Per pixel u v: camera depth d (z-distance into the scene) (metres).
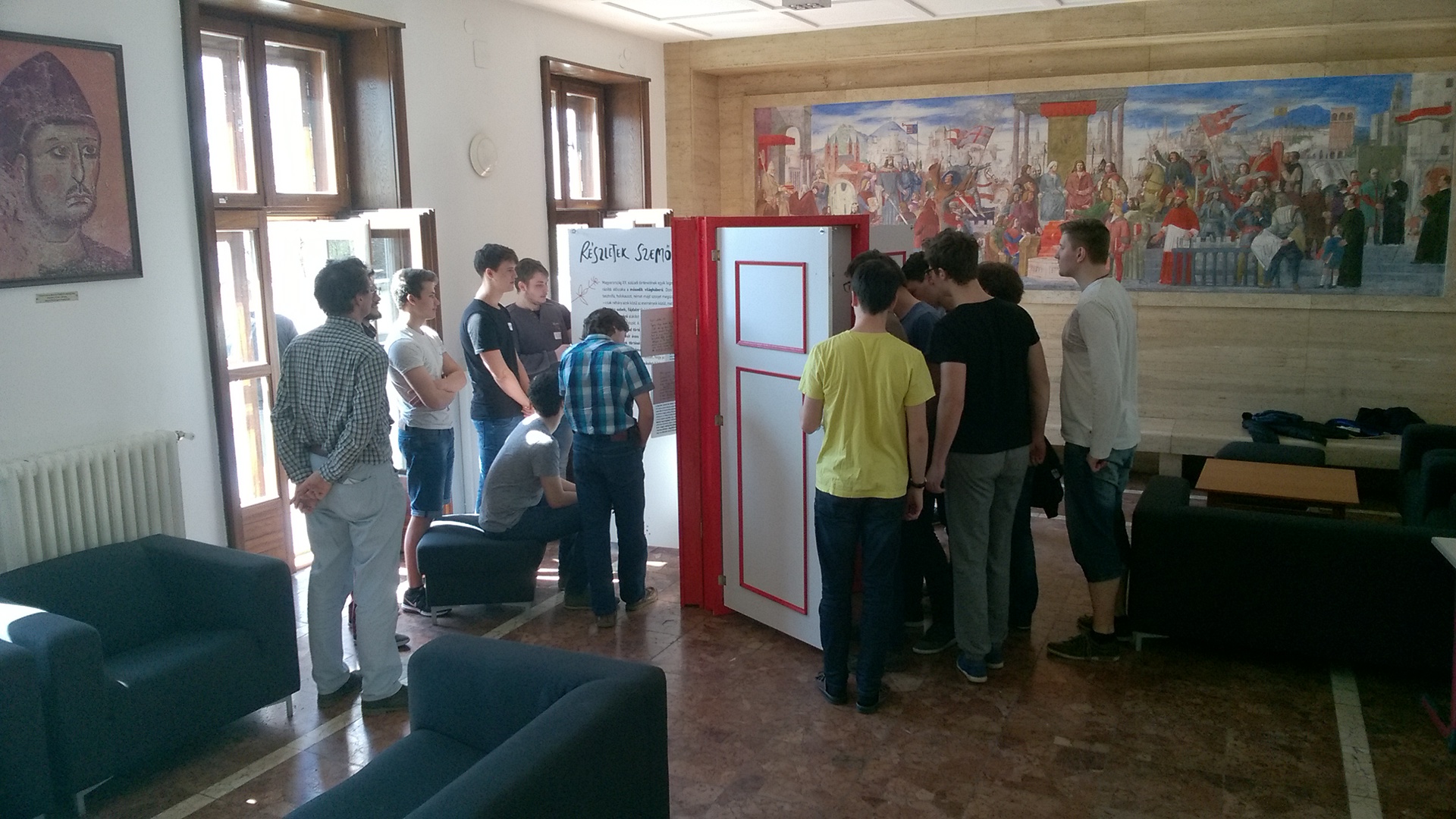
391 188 5.62
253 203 5.03
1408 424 6.46
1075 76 7.34
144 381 4.24
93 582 3.49
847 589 3.66
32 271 3.76
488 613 4.71
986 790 3.15
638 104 7.95
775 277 4.05
